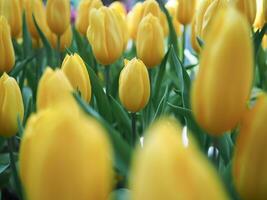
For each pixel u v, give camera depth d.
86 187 0.16
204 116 0.25
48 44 0.79
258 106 0.23
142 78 0.51
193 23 0.69
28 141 0.18
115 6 0.95
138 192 0.14
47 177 0.16
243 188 0.23
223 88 0.24
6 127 0.48
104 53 0.63
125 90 0.51
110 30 0.62
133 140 0.54
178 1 0.81
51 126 0.16
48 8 0.75
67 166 0.16
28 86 0.87
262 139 0.22
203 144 0.47
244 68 0.23
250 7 0.57
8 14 0.80
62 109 0.16
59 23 0.75
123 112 0.58
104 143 0.16
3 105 0.48
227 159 0.41
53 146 0.16
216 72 0.24
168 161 0.14
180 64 0.50
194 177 0.14
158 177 0.14
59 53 0.78
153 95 0.67
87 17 0.81
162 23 0.79
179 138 0.14
